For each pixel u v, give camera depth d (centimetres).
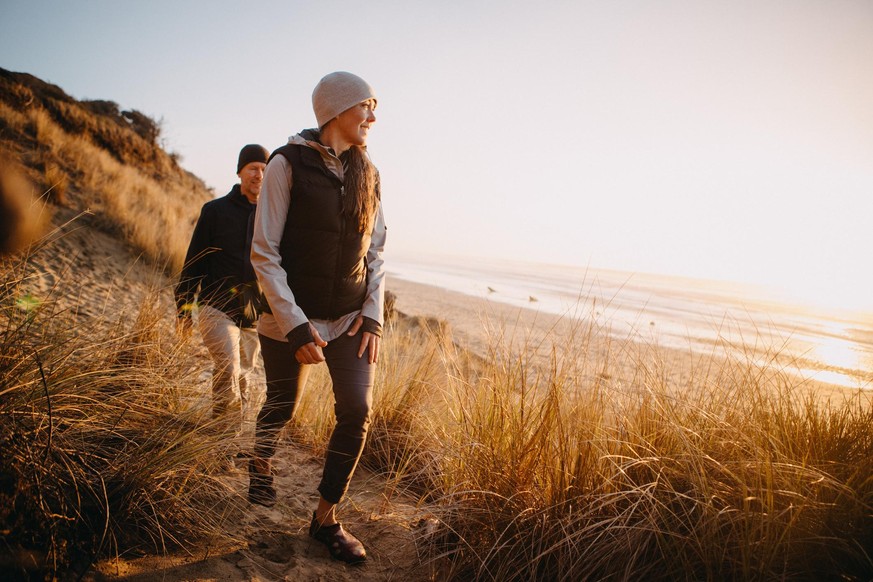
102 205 948
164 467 182
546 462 198
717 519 166
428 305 1831
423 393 326
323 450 295
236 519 205
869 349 1437
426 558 199
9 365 160
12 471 143
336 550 194
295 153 194
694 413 218
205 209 279
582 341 259
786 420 214
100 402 186
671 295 4581
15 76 1534
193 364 250
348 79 198
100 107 2014
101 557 161
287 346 209
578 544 176
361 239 202
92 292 504
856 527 170
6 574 134
